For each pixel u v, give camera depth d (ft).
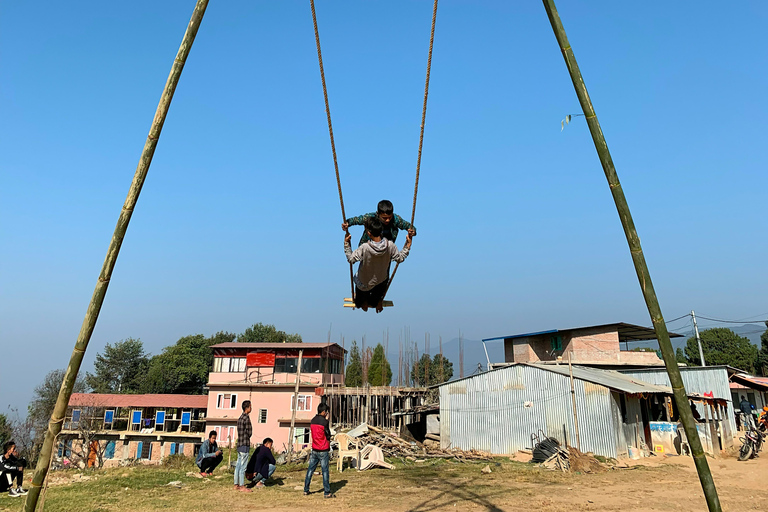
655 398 83.20
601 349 111.34
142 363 222.07
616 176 17.06
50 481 44.73
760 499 41.93
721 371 91.09
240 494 38.96
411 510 35.06
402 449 72.59
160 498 37.09
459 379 85.71
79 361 16.14
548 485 46.85
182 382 201.67
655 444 75.10
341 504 36.35
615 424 67.15
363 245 21.47
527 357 123.24
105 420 151.43
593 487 46.34
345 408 133.59
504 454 78.54
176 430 152.15
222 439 135.64
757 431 68.39
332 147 21.39
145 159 16.57
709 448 71.97
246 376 139.33
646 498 41.52
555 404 74.23
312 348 139.13
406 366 140.15
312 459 39.29
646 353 111.75
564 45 17.58
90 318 16.07
